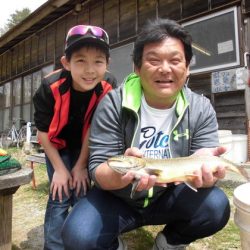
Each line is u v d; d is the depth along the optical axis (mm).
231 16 5605
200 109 2035
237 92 5555
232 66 5570
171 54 1768
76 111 2451
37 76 11914
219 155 1807
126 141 1994
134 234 2945
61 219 2434
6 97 14531
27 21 10617
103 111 2002
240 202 1612
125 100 1949
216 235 2764
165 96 1836
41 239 3064
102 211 1931
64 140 2611
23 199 4387
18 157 8172
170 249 2166
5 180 1925
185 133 1986
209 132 2047
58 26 10641
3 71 14922
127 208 2029
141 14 7430
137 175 1580
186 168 1686
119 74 7953
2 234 2191
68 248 1860
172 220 2145
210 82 5957
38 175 5754
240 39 5465
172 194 2055
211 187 2061
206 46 5992
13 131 11383
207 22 5984
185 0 6418
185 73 1866
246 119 5309
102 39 2215
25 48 12852
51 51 11023
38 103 2465
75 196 2516
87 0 9008
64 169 2502
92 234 1830
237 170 1816
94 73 2227
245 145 5168
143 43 1800
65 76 2393
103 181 1778
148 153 2010
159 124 2012
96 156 1937
